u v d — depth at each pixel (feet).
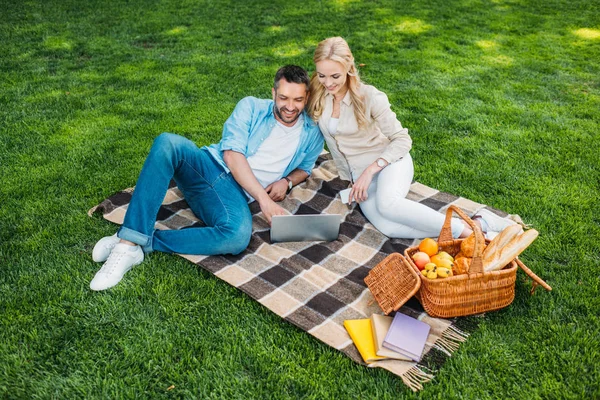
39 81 18.28
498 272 8.04
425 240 8.84
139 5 28.04
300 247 10.14
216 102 17.03
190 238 9.54
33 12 26.25
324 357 7.66
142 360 7.53
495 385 7.22
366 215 10.89
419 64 20.45
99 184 12.21
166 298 8.68
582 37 23.99
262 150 10.78
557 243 10.21
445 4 29.12
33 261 9.50
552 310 8.52
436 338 7.92
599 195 11.87
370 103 10.05
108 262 9.04
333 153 11.10
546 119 15.94
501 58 21.25
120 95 17.34
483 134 14.96
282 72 9.68
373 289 8.70
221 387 7.14
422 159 13.67
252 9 27.68
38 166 12.90
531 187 12.25
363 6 28.55
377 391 7.13
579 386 7.16
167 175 9.32
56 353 7.64
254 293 8.72
